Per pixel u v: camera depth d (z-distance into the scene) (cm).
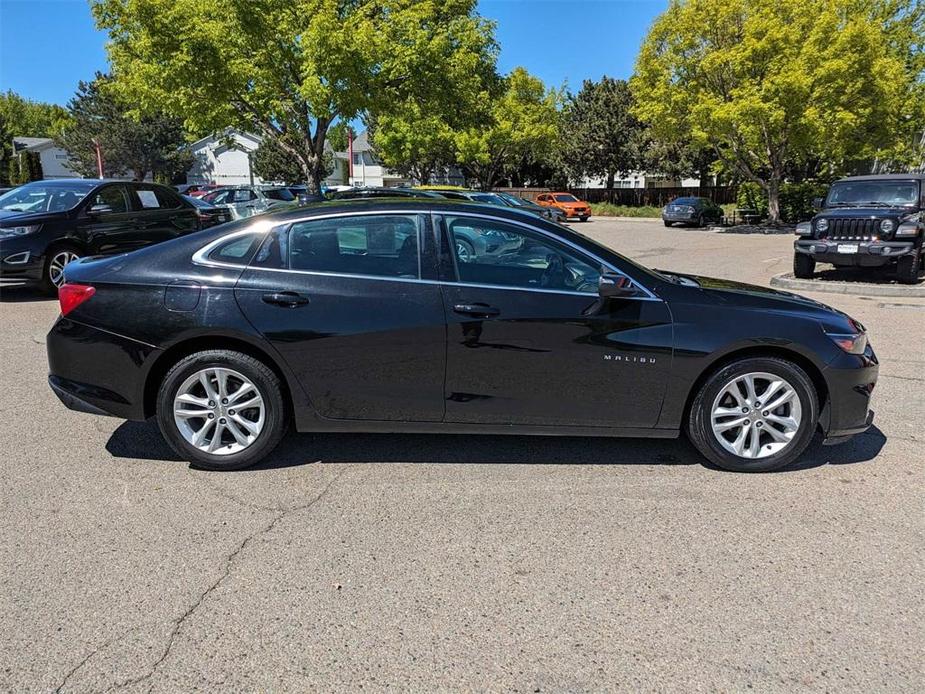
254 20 1597
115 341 391
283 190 2464
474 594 288
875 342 749
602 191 4950
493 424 400
